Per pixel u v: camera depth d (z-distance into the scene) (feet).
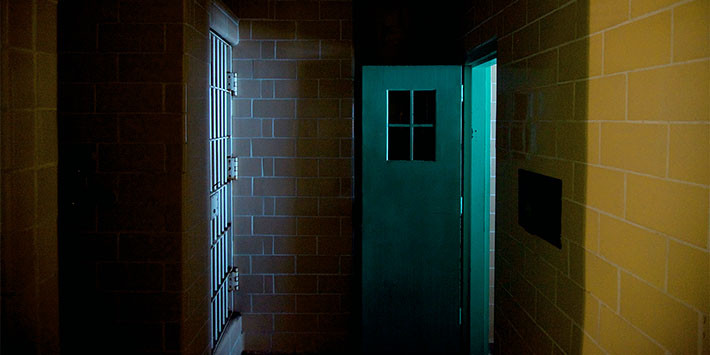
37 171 4.60
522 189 7.59
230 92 12.07
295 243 12.66
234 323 12.09
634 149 4.70
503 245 8.56
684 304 4.00
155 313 8.68
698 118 3.85
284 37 12.34
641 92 4.59
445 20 12.49
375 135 12.07
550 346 6.58
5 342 4.27
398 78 11.96
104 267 8.64
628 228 4.80
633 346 4.72
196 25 9.02
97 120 8.48
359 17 12.55
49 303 4.80
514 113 7.97
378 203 12.14
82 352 8.69
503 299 8.55
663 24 4.28
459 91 11.93
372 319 12.32
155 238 8.61
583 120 5.69
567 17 6.06
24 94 4.42
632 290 4.74
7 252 4.25
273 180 12.57
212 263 10.89
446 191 12.09
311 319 12.76
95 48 8.42
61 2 8.39
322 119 12.46
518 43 7.78
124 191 8.55
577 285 5.83
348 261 12.67
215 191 10.78
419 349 12.34
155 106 8.46
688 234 3.96
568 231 6.06
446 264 12.19
